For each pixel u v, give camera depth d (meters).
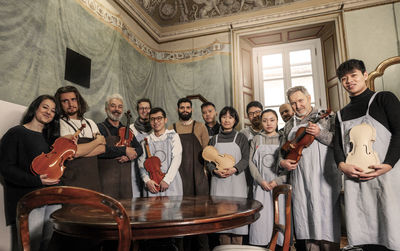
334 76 4.81
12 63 2.54
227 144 2.61
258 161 2.51
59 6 3.18
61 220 1.15
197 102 5.30
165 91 5.53
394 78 4.18
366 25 4.52
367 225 1.77
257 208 1.39
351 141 1.83
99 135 2.32
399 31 4.35
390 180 1.71
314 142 2.13
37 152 1.91
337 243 2.00
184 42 5.60
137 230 1.08
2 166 1.81
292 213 2.23
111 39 4.17
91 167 2.24
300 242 2.22
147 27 5.30
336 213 2.03
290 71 5.40
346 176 1.89
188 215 1.20
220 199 1.78
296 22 4.91
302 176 2.15
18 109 2.32
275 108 5.41
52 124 2.19
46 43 2.96
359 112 1.91
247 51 5.48
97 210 1.39
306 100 2.30
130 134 2.70
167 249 2.31
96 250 1.74
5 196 2.04
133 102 4.70
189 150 2.76
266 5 5.09
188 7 5.51
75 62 3.37
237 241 2.38
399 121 1.73
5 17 2.49
